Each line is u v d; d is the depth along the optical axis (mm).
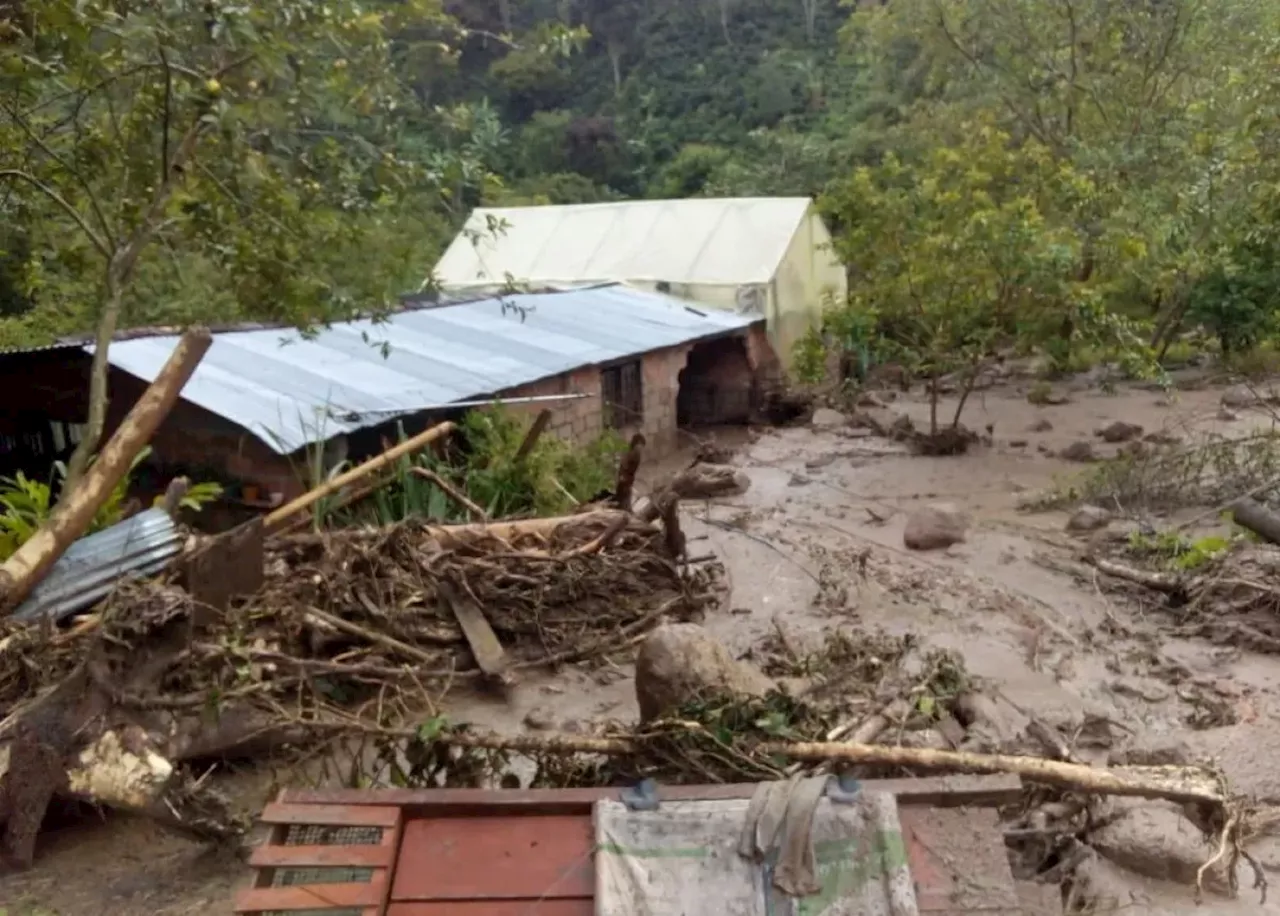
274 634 6258
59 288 15227
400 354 14383
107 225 8492
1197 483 11688
